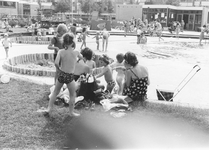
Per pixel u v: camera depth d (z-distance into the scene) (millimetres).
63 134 4543
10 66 10586
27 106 5773
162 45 24594
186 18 47125
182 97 8078
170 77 10914
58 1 66500
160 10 46875
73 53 5000
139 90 6098
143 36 24938
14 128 4648
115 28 48000
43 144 4172
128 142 4367
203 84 9852
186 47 23328
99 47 21078
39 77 9734
